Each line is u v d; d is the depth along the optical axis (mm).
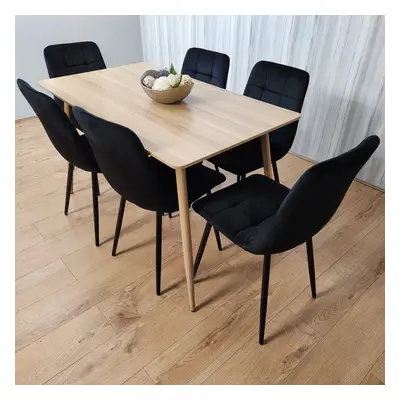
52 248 1923
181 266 1821
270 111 1667
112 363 1386
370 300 1633
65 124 1531
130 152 1235
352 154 1027
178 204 1462
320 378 1336
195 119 1571
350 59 2199
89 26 3432
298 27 2357
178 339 1472
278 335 1485
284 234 1181
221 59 2168
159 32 3600
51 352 1419
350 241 1972
